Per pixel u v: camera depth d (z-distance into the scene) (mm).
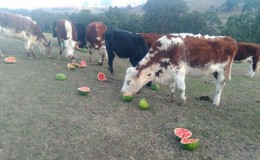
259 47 5535
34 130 2365
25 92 3139
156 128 2646
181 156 2242
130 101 3223
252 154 2381
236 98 3883
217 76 3295
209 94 3924
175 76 3111
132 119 2781
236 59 5645
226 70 3273
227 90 4293
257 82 5203
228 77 3328
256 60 5574
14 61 4340
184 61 3074
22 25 4715
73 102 3016
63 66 4582
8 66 4129
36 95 3090
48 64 4582
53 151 2127
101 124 2598
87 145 2246
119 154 2184
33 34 4859
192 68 3123
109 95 3373
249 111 3377
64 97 3131
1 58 4602
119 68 5148
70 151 2148
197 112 3129
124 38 4098
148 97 3467
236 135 2678
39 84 3469
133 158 2156
